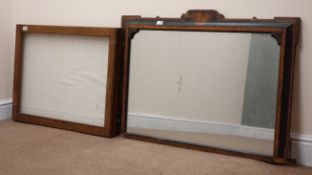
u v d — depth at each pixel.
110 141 2.11
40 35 2.41
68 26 2.31
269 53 1.89
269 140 1.89
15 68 2.46
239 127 1.97
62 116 2.37
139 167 1.72
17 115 2.47
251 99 1.94
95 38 2.23
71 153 1.87
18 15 2.58
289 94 1.84
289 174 1.72
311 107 1.89
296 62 1.89
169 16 2.15
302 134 1.91
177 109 2.11
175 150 2.00
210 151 1.99
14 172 1.59
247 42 1.94
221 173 1.69
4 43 2.53
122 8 2.28
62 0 2.44
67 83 2.34
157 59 2.14
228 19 1.99
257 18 1.96
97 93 2.24
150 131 2.16
